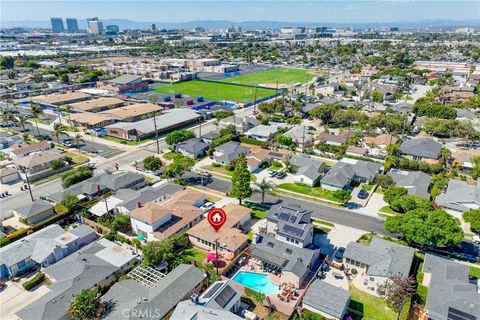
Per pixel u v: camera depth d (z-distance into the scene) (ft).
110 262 199.72
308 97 638.12
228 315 152.25
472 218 232.94
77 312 157.28
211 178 332.80
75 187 289.12
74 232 229.45
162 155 390.01
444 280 180.45
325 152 393.50
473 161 338.95
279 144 409.49
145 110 536.83
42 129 477.77
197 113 536.01
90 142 433.89
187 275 186.19
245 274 202.80
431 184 307.99
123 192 281.54
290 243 215.72
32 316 157.99
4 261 198.29
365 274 200.54
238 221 244.22
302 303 175.42
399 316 165.27
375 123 449.89
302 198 294.25
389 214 266.77
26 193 301.63
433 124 437.17
